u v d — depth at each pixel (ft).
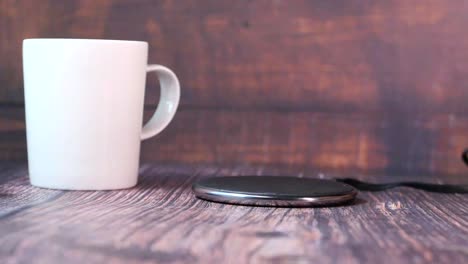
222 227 1.77
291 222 1.84
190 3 2.68
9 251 1.58
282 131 2.68
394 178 2.56
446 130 2.63
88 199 2.04
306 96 2.67
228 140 2.70
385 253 1.60
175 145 2.72
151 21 2.69
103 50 2.09
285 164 2.68
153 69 2.26
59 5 2.71
